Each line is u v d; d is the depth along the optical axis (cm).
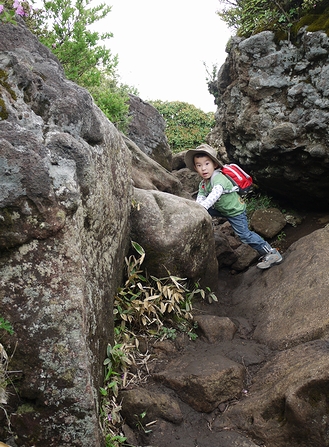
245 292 383
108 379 242
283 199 530
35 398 185
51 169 188
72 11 373
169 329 307
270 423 235
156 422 243
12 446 186
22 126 192
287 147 424
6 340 182
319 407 223
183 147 980
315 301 301
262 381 261
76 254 189
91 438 187
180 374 263
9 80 202
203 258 348
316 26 383
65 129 212
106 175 243
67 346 184
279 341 291
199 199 401
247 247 445
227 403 256
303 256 360
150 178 469
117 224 268
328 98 383
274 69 421
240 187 393
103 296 236
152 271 320
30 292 183
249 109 454
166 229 319
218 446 231
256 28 439
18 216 180
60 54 371
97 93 480
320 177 433
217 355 283
